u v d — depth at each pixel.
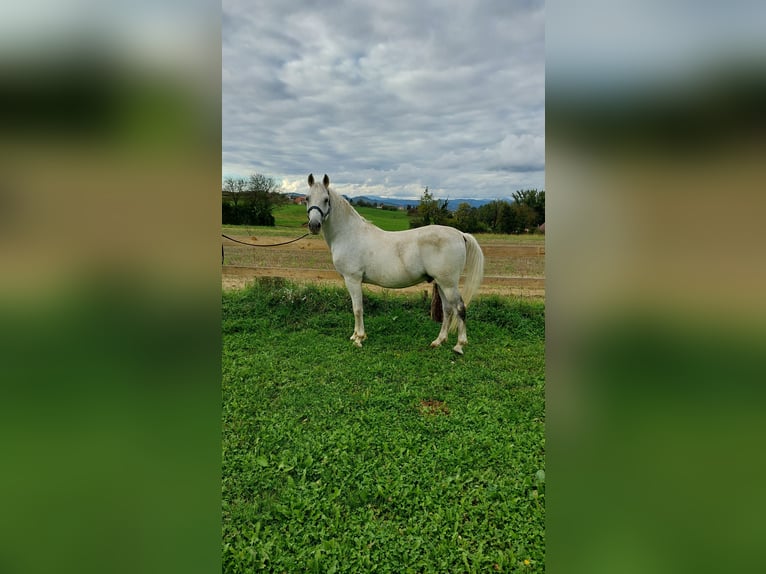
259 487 3.10
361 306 6.34
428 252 5.96
